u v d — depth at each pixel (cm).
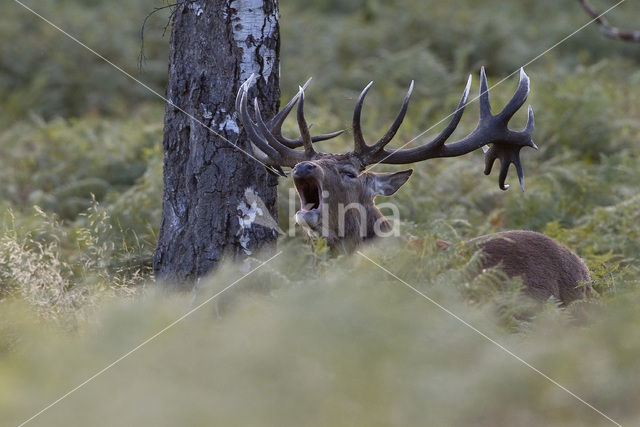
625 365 743
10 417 712
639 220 1357
